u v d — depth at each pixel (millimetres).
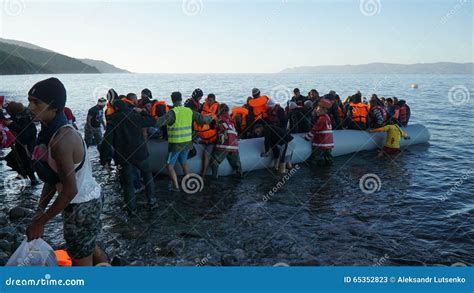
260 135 8102
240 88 42312
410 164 7949
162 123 5695
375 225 4734
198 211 5184
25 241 2756
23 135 5949
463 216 5039
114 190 6039
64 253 3264
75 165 2328
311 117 8828
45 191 2637
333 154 8703
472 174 7129
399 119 10203
